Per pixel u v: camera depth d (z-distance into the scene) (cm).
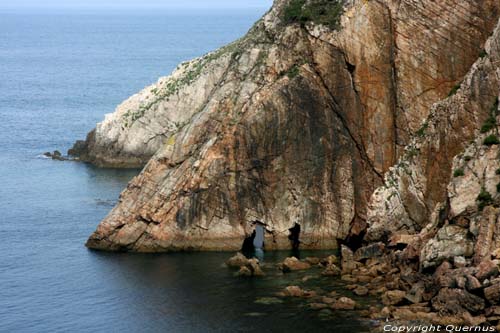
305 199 12475
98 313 10156
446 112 11312
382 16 12344
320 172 12506
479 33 12019
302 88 12519
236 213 12469
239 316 9856
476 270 9344
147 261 11956
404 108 12338
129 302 10431
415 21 12212
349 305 9825
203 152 12506
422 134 11675
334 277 10919
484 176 10269
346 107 12531
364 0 12400
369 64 12425
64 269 11638
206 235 12425
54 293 10781
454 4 12062
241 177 12469
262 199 12469
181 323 9769
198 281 11038
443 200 11175
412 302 9769
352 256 11131
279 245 12475
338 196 12531
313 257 11775
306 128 12488
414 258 10525
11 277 11344
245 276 11131
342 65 12506
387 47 12381
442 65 12162
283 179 12475
